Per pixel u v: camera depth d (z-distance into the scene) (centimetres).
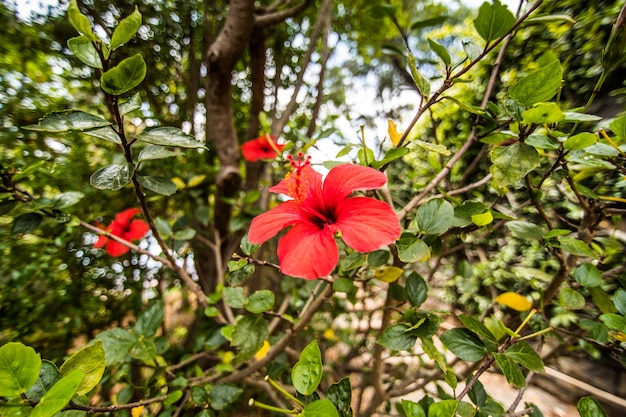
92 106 71
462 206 30
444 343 27
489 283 83
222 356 58
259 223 30
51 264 62
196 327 81
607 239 38
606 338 33
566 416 74
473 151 74
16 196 35
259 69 72
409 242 27
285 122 75
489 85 37
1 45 61
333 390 24
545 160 56
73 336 66
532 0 47
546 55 28
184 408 51
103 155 71
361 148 32
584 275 32
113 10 72
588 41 59
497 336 32
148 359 40
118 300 73
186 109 92
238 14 50
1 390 18
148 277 80
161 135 28
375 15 39
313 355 22
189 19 83
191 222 83
